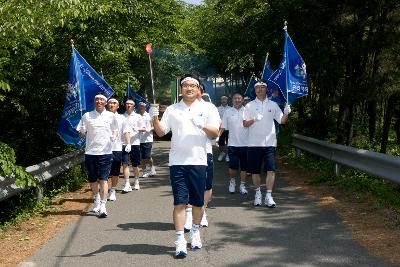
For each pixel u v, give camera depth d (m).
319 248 5.73
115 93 14.31
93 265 5.42
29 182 7.29
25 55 9.36
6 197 7.53
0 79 8.21
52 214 8.38
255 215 7.65
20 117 10.70
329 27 11.88
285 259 5.38
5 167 7.07
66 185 11.23
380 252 5.46
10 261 5.69
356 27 11.54
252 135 8.35
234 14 20.34
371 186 8.96
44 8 8.12
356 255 5.41
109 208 8.81
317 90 19.31
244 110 8.38
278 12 12.82
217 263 5.33
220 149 15.85
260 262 5.30
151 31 18.14
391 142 17.06
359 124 20.58
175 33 21.66
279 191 9.75
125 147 10.32
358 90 11.82
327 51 11.88
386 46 11.04
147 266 5.31
